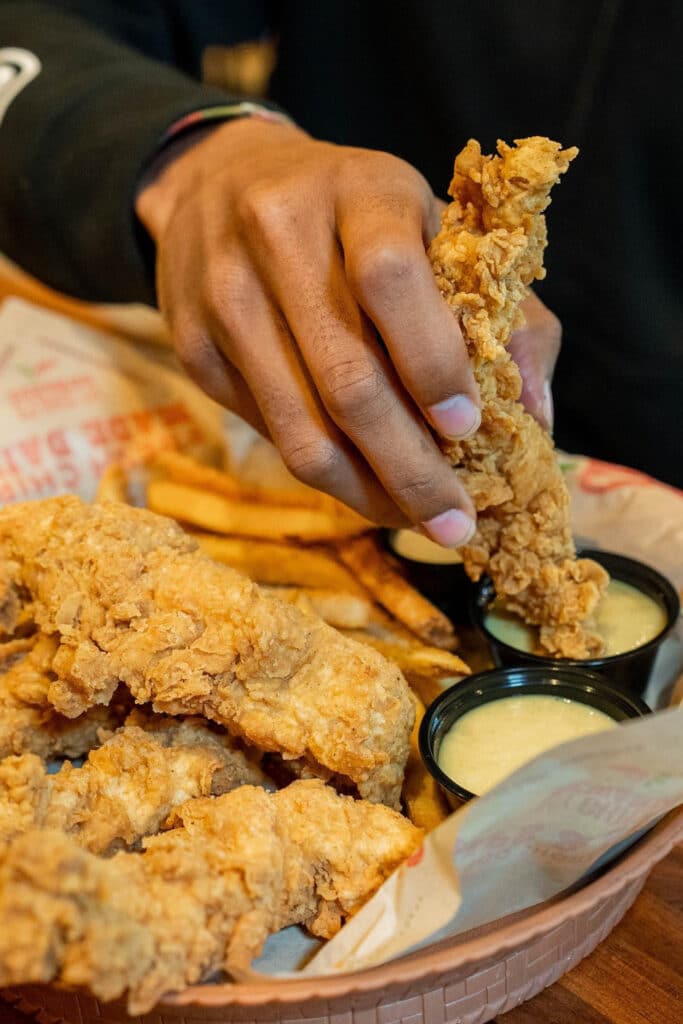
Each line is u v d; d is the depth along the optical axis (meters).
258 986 0.31
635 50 0.57
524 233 0.34
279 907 0.33
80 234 0.53
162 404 0.57
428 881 0.31
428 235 0.36
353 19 0.68
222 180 0.41
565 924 0.33
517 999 0.34
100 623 0.37
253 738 0.36
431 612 0.45
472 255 0.34
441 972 0.31
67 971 0.29
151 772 0.36
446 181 0.68
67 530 0.40
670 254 0.60
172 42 0.77
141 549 0.39
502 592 0.42
